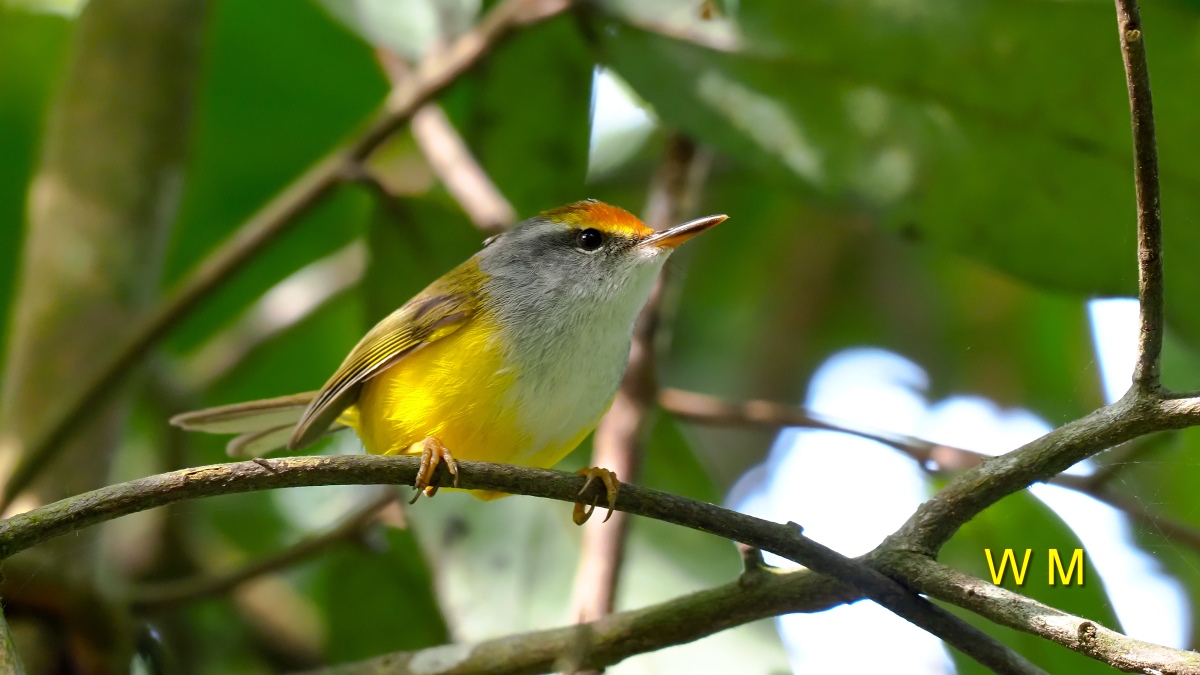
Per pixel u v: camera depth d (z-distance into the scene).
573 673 7.08
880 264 14.35
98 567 9.61
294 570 14.06
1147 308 5.44
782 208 14.43
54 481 9.88
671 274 11.02
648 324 10.60
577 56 10.73
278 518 13.92
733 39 9.85
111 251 10.25
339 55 13.66
